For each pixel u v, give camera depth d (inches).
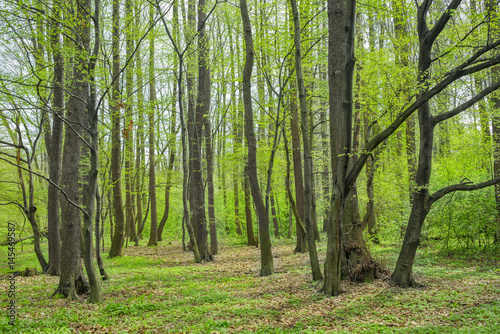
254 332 216.7
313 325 227.1
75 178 350.0
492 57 263.6
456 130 551.8
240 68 629.9
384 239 550.6
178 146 1014.4
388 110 390.3
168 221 1168.2
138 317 259.9
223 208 1084.5
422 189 315.9
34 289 357.7
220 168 991.6
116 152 650.8
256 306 277.6
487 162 499.5
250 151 434.6
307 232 365.4
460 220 432.1
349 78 275.4
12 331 226.8
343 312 249.3
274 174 760.3
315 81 500.4
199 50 623.2
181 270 473.7
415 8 354.0
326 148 791.7
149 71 588.4
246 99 433.1
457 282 314.2
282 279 383.6
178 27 581.3
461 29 375.6
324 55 494.9
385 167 526.3
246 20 421.1
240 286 362.9
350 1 265.4
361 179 633.6
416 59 498.0
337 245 299.1
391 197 491.5
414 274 353.7
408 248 317.4
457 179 515.5
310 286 337.1
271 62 516.7
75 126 378.6
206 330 221.8
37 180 800.3
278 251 653.3
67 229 338.6
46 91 464.8
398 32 418.0
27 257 644.1
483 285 293.3
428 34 304.8
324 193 798.5
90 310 282.2
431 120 312.7
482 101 463.5
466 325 207.6
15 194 695.1
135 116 642.8
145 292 345.7
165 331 225.8
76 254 343.0
